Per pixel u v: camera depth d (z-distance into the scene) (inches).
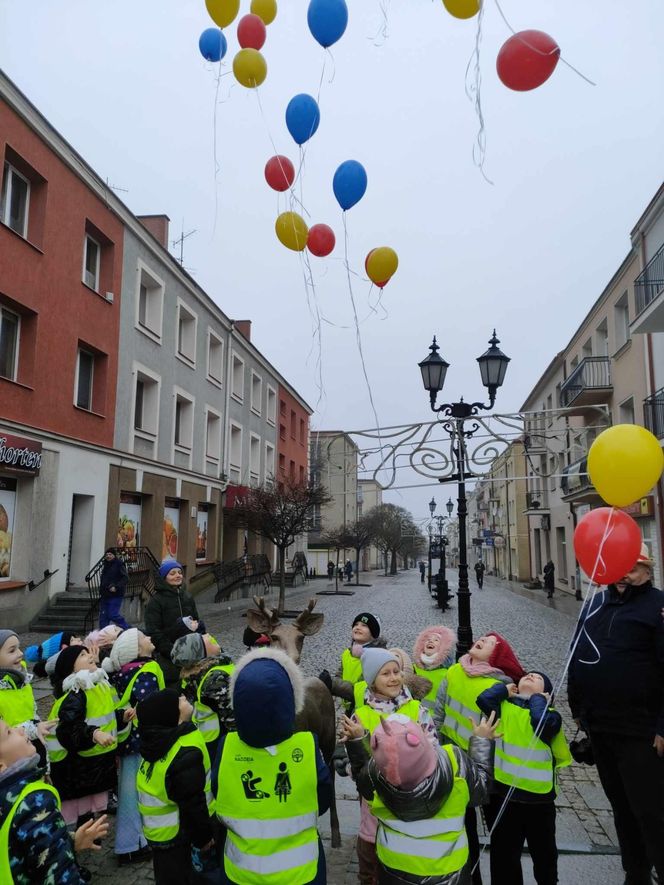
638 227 640.4
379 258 213.6
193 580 876.0
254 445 1202.6
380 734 93.6
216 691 149.0
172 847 117.5
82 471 601.6
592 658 129.0
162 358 789.2
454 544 3395.7
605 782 131.8
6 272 498.6
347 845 157.6
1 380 489.7
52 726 136.6
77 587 589.9
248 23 176.7
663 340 597.9
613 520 130.6
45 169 549.3
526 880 138.8
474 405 334.6
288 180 201.2
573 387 858.8
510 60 126.4
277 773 94.6
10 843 78.7
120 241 682.8
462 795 98.0
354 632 176.9
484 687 133.4
